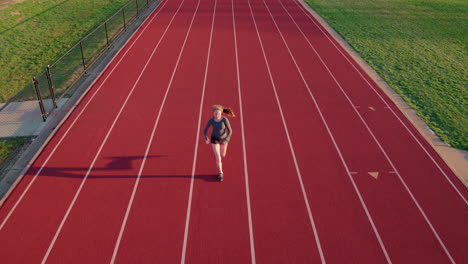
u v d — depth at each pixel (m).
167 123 8.38
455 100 9.95
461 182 6.67
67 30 16.33
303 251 5.17
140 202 6.02
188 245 5.22
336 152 7.45
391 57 13.20
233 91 10.02
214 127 6.17
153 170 6.79
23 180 6.49
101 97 9.56
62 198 6.08
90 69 11.59
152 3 20.39
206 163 7.02
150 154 7.24
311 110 9.12
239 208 5.93
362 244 5.31
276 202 6.07
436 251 5.22
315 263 4.98
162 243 5.25
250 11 19.09
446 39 15.63
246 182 6.52
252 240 5.33
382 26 17.28
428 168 7.05
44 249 5.12
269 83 10.59
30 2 20.12
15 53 13.71
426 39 15.54
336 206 6.03
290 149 7.51
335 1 22.38
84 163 6.95
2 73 12.00
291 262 4.99
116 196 6.14
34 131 8.13
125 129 8.11
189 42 13.91
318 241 5.34
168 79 10.68
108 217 5.70
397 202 6.15
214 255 5.07
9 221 5.61
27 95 10.19
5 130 8.17
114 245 5.20
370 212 5.92
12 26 16.55
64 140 7.67
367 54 13.39
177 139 7.76
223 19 17.33
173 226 5.55
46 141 7.61
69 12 19.06
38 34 15.79
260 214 5.82
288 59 12.52
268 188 6.39
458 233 5.55
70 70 11.88
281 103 9.43
